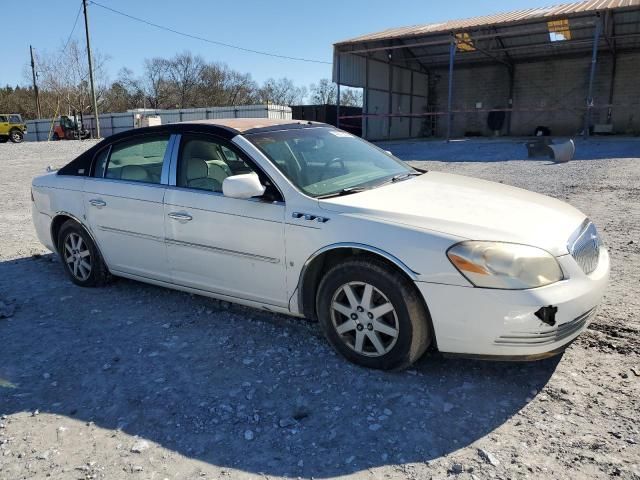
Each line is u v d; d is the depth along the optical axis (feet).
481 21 86.48
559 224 10.91
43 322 14.35
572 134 101.35
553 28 81.00
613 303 14.05
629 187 33.35
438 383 10.66
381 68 102.27
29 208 32.94
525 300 9.48
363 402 10.10
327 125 15.98
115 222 15.25
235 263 12.80
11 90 270.87
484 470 8.17
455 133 114.32
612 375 10.61
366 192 12.23
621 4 70.49
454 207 11.17
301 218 11.55
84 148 85.15
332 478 8.17
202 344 12.73
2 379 11.43
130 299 15.81
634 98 95.09
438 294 10.02
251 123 14.37
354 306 11.13
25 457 8.87
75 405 10.39
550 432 9.00
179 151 14.08
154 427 9.59
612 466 8.11
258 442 9.07
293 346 12.46
